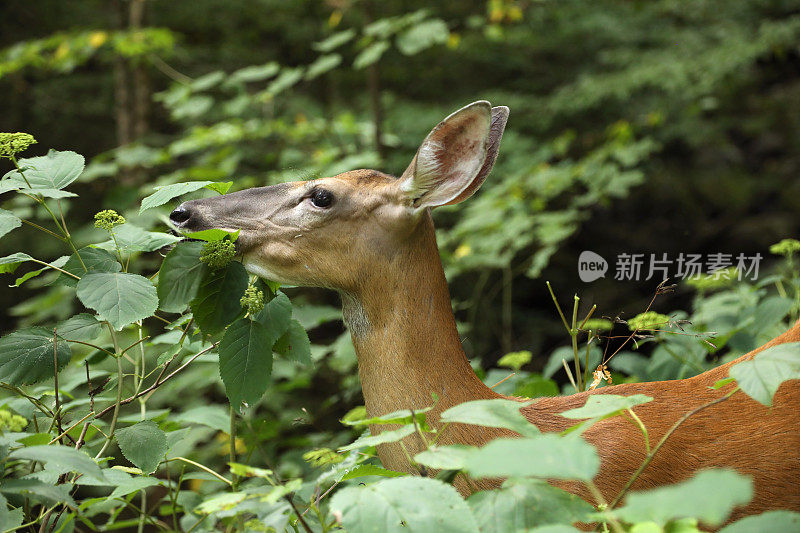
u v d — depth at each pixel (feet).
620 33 30.25
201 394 17.49
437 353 8.12
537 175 20.81
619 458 7.35
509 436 7.60
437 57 29.37
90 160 28.58
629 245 30.73
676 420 7.64
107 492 13.80
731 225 31.50
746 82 31.48
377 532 5.04
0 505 5.80
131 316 7.16
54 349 7.68
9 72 23.32
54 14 28.86
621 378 11.48
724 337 10.50
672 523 5.15
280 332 8.34
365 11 22.53
